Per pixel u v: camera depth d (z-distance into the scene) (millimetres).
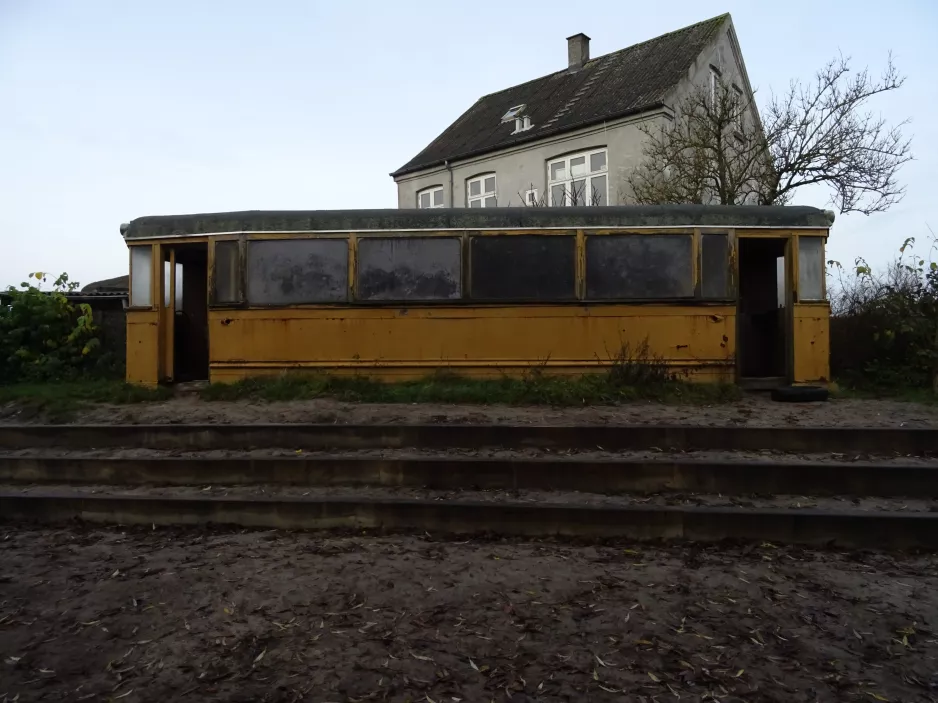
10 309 11828
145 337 10328
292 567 4902
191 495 6277
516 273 10062
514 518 5633
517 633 3941
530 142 23656
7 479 6883
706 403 9016
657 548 5336
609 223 10031
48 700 3303
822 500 6039
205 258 11477
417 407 8742
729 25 23906
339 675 3496
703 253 9984
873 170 16219
